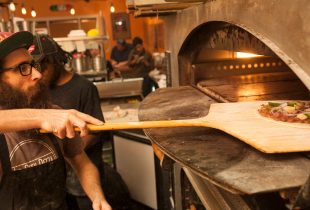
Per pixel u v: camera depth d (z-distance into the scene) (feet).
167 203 8.23
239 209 2.98
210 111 4.07
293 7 2.76
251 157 2.89
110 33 24.18
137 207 9.20
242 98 5.01
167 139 3.58
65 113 3.16
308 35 2.60
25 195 3.76
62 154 4.23
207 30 5.59
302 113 3.68
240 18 3.67
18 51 3.58
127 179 9.31
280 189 2.26
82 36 11.46
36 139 3.85
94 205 4.07
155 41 23.07
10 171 3.63
